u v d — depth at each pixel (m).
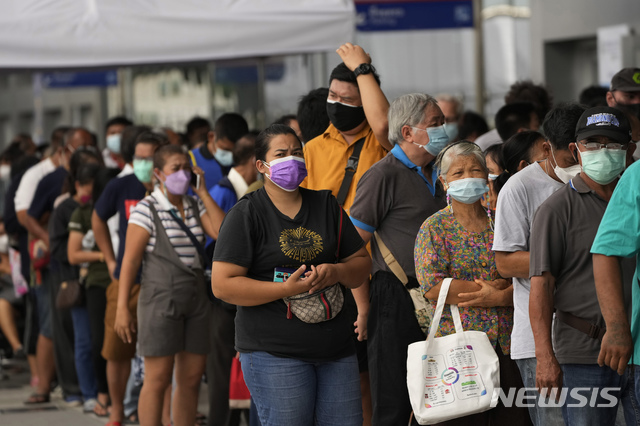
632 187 9.10
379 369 11.61
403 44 39.59
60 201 18.94
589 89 16.66
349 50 12.96
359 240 10.88
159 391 14.17
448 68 38.97
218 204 15.62
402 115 11.72
